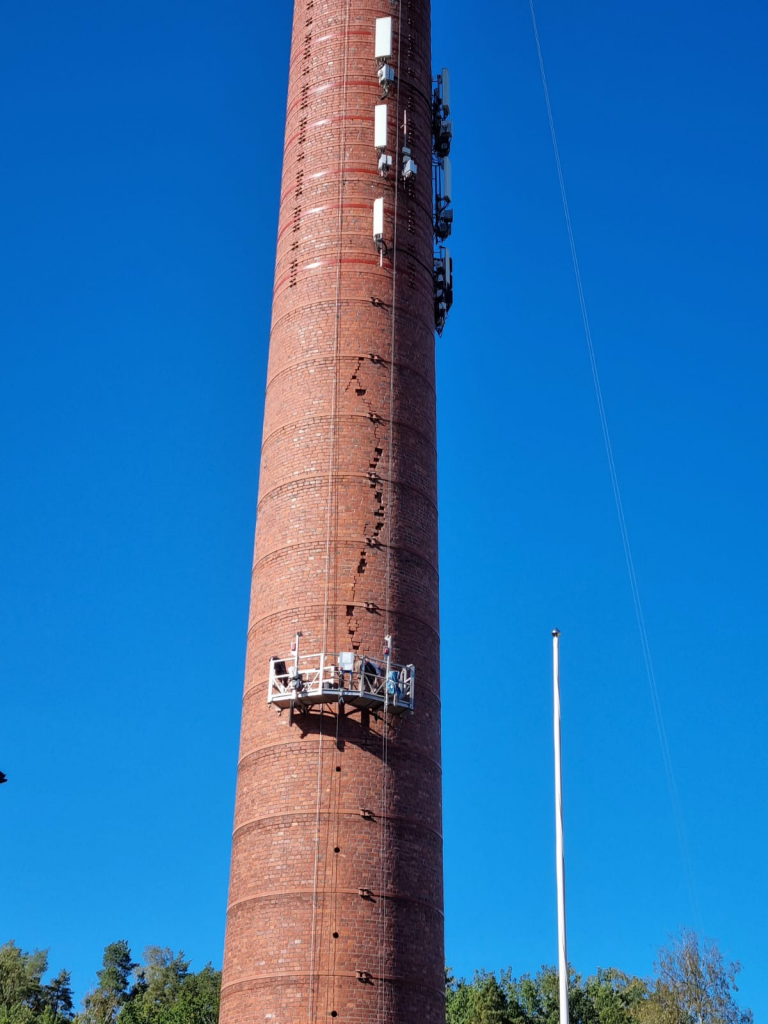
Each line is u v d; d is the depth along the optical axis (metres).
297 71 61.75
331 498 51.91
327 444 52.84
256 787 48.62
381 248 56.34
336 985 44.44
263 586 52.38
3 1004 116.06
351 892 45.75
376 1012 44.38
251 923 46.50
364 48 60.44
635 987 106.62
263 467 55.34
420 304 57.09
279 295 57.84
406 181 58.53
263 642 51.16
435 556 53.94
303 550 51.34
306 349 54.97
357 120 58.84
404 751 48.69
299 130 60.09
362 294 55.50
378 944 45.28
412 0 62.59
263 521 53.88
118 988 133.25
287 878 46.25
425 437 55.00
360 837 46.56
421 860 47.56
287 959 45.09
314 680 48.31
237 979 46.28
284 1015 44.34
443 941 48.25
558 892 40.00
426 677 50.81
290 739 48.34
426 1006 45.69
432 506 54.44
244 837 48.44
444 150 63.09
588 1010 99.12
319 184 57.97
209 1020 101.56
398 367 54.97
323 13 61.81
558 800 41.28
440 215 62.12
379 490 52.34
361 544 51.22
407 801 48.00
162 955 139.62
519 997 102.00
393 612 50.56
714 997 81.75
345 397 53.59
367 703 48.19
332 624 49.75
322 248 56.59
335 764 47.56
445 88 63.66
